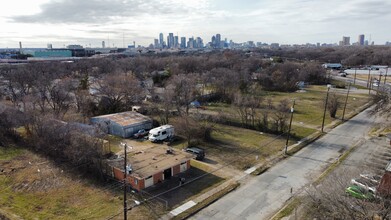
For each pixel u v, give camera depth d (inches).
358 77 4138.8
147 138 1679.4
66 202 994.7
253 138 1669.5
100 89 2324.1
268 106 2206.0
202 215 919.0
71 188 1091.9
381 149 1459.2
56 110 1952.5
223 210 947.3
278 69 3521.2
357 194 764.0
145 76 3585.1
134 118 1850.4
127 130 1708.9
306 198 904.9
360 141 1614.2
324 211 775.1
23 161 1337.4
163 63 4557.1
